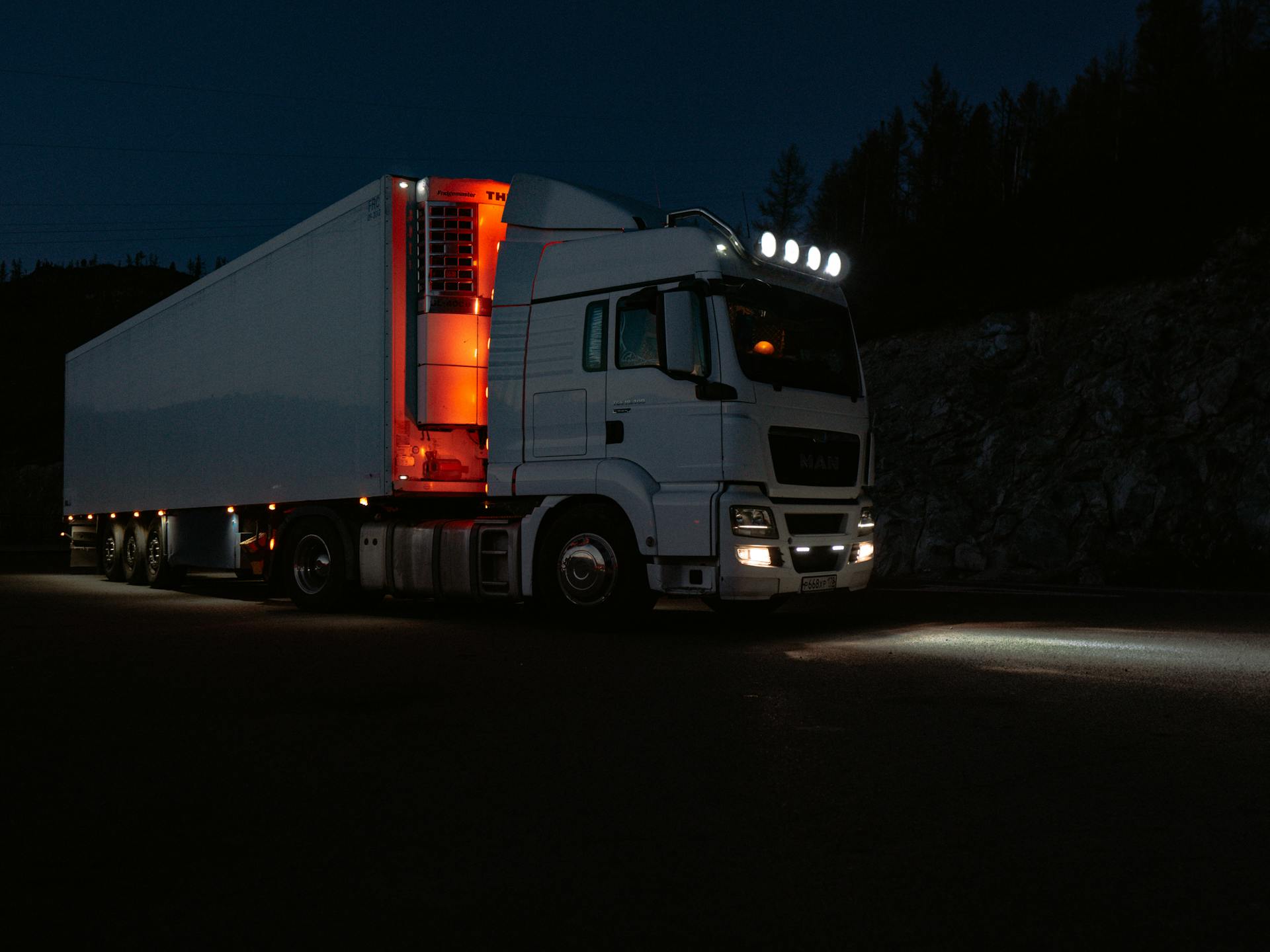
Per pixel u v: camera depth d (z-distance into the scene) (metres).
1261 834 3.58
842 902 3.03
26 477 47.88
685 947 2.74
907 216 49.66
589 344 9.20
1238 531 16.23
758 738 5.04
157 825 3.80
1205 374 17.97
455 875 3.27
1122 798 4.02
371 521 11.20
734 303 8.66
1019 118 53.44
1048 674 6.78
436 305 10.27
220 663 7.62
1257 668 7.01
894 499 20.28
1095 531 17.45
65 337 108.12
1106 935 2.79
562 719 5.54
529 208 9.87
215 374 13.78
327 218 11.37
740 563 8.35
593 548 9.08
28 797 4.19
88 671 7.30
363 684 6.64
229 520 13.68
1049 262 22.14
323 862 3.39
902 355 23.05
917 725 5.29
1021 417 20.31
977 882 3.17
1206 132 22.78
